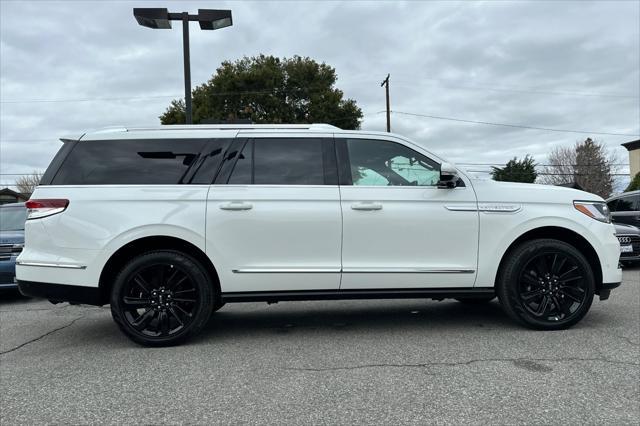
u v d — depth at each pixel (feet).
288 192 15.33
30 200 15.26
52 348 15.55
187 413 10.31
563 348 14.19
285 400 10.87
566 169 188.96
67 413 10.41
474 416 9.92
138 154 15.55
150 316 15.16
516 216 15.90
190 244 15.26
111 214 14.92
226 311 20.57
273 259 15.25
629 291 23.31
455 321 17.83
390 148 16.15
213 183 15.34
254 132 15.93
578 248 16.66
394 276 15.47
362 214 15.38
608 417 9.79
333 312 19.99
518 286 15.84
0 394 11.55
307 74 107.34
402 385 11.60
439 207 15.66
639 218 35.83
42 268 14.88
